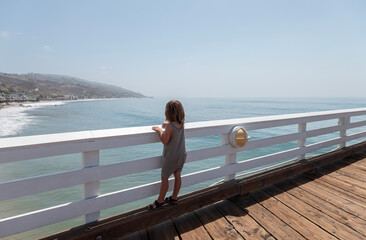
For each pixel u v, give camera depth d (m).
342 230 2.32
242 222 2.43
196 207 2.50
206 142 17.34
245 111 64.69
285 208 2.75
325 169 4.24
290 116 3.62
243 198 3.01
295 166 3.61
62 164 10.24
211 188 2.72
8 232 1.63
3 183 1.56
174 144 2.12
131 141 2.09
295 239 2.16
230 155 2.97
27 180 1.65
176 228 2.32
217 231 2.27
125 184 7.55
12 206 5.94
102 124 35.00
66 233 1.87
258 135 21.16
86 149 1.87
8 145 1.51
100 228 1.95
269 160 3.41
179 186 2.28
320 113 4.11
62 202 6.24
